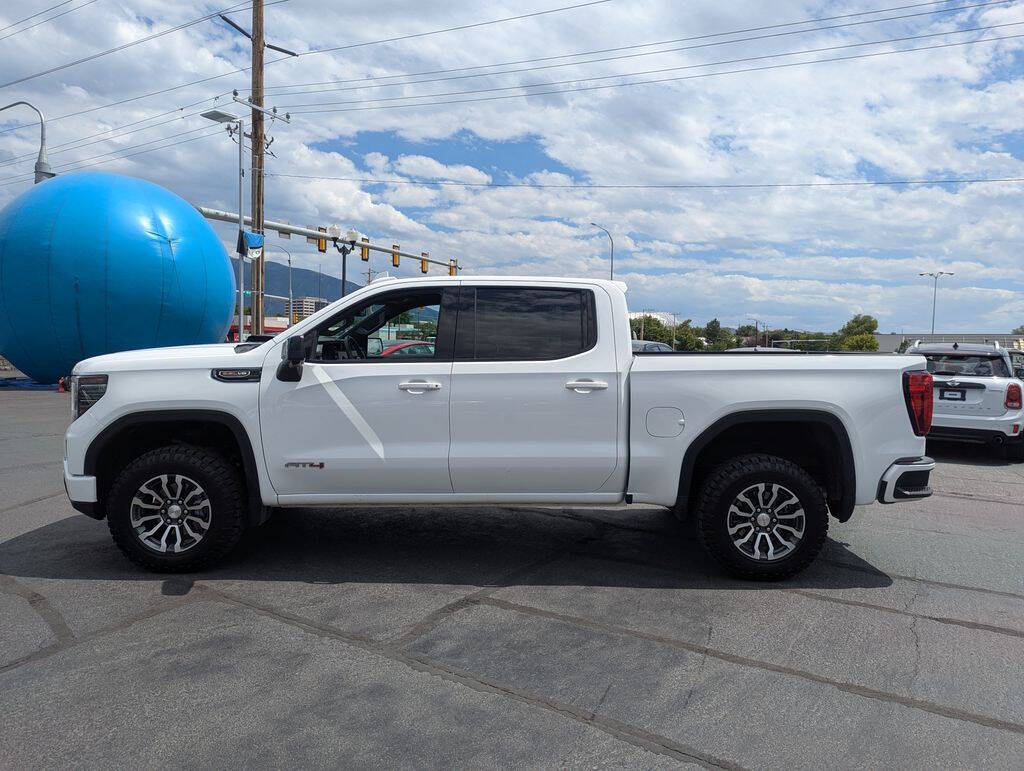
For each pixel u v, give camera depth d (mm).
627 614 4309
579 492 4906
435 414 4797
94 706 3166
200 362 4832
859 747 2939
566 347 4887
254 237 21016
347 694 3303
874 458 4812
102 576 4828
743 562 4797
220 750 2850
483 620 4184
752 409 4777
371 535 5902
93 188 20031
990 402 10188
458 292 4973
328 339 5227
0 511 6551
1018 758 2875
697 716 3160
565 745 2926
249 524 5012
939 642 3955
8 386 21969
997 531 6344
